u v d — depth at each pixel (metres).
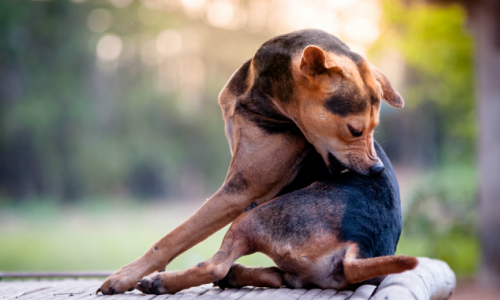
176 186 37.25
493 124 9.49
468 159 15.88
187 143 38.06
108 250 15.88
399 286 2.95
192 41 40.19
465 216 11.95
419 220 12.05
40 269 12.93
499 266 9.47
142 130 36.00
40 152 34.19
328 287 3.18
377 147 3.74
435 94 16.05
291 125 3.64
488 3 9.29
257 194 3.57
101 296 3.22
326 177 3.50
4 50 33.81
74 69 35.84
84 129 34.72
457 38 13.70
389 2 13.84
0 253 15.88
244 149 3.60
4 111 33.66
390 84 3.80
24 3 34.09
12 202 33.28
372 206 3.20
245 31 40.72
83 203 33.94
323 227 3.11
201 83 40.19
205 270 3.19
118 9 37.56
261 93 3.64
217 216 3.48
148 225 23.02
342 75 3.38
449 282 4.22
